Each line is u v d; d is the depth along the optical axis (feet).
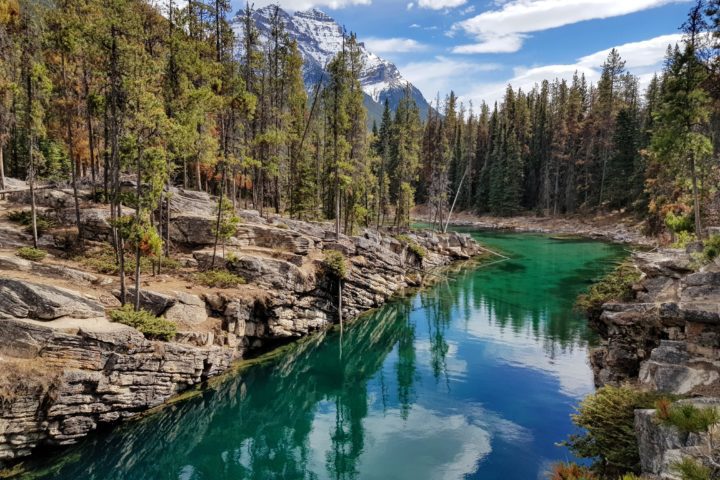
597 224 293.64
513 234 303.27
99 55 83.76
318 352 114.32
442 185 280.10
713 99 114.52
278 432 78.95
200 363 84.33
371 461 68.39
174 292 90.17
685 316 56.44
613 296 91.15
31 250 95.09
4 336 62.85
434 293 166.71
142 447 69.51
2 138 111.65
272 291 107.55
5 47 92.48
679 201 177.99
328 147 184.03
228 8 144.87
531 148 377.09
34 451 62.44
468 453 69.36
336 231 150.30
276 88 188.96
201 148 112.78
